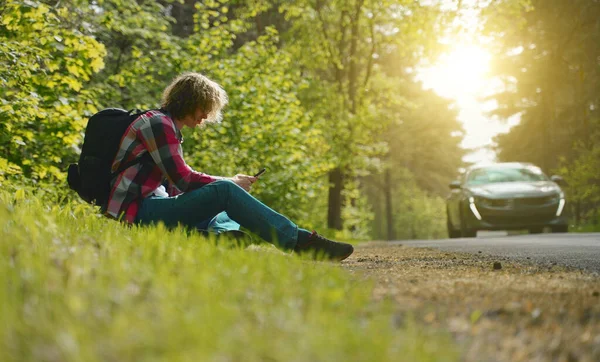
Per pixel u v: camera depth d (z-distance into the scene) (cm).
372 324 191
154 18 1329
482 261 490
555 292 285
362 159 2181
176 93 441
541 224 1400
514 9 2023
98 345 149
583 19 3022
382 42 2312
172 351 147
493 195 1410
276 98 1331
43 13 757
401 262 495
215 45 1365
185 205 426
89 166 425
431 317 223
